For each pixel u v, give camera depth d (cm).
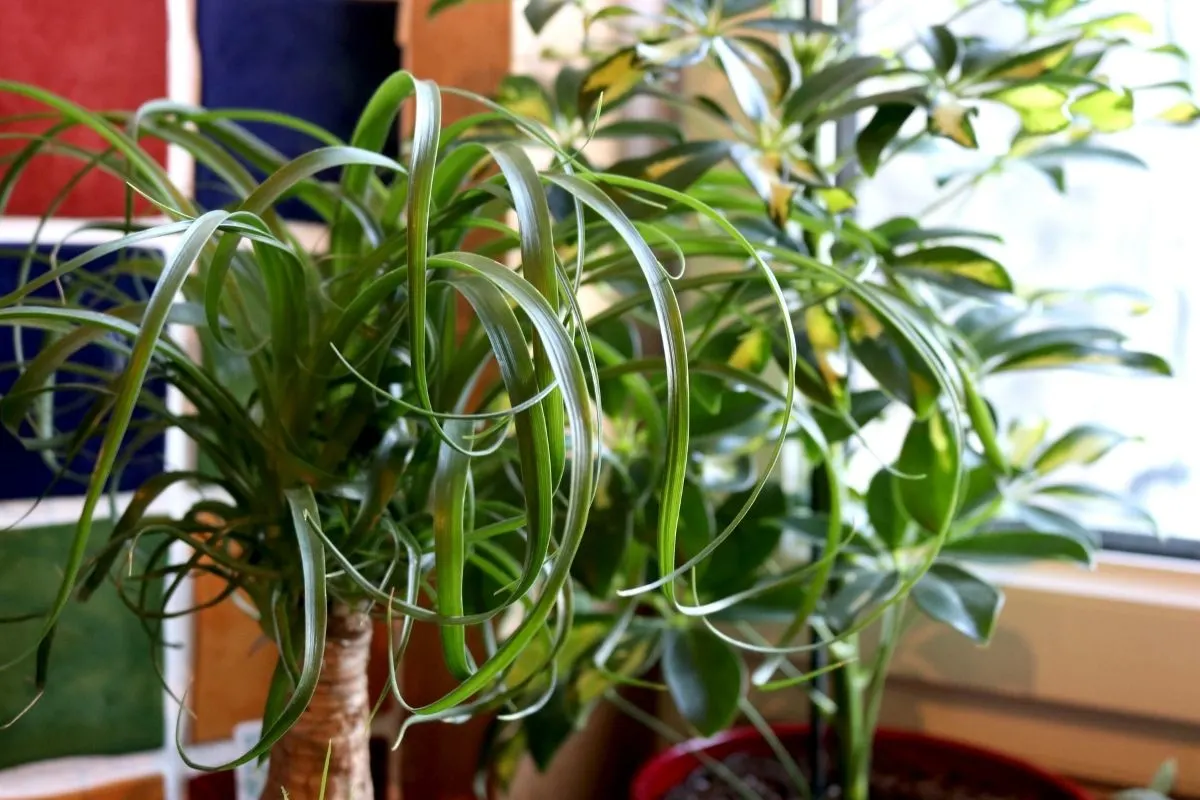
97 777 68
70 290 60
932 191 87
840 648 73
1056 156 68
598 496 63
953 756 78
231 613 71
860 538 70
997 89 60
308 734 53
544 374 43
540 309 41
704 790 77
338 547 51
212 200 71
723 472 73
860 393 66
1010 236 86
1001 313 71
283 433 51
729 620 68
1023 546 68
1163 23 78
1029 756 81
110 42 68
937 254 62
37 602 67
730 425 64
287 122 57
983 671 80
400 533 51
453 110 74
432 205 53
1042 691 78
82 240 67
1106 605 76
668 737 86
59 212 67
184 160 70
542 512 42
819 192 60
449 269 48
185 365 51
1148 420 82
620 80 60
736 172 64
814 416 64
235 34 71
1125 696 76
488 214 71
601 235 59
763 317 66
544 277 42
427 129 44
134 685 69
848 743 73
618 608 73
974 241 86
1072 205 84
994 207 86
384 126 55
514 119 51
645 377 67
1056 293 73
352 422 51
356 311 49
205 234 41
